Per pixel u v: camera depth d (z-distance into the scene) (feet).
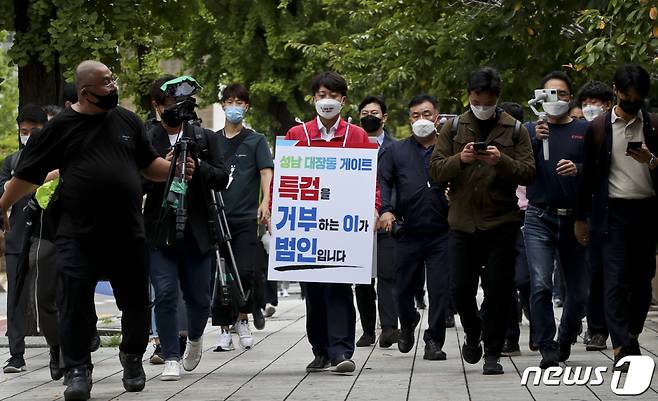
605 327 35.86
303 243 30.73
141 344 27.71
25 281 32.55
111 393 27.76
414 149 34.94
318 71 99.60
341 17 99.66
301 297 69.67
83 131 26.27
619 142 29.37
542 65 51.29
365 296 38.91
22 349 33.40
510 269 29.50
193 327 30.81
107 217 26.35
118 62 45.88
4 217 26.45
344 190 30.78
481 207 29.30
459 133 29.48
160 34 51.75
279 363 34.19
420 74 60.13
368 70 71.00
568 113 31.12
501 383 28.32
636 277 30.01
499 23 50.88
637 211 29.40
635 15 34.47
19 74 46.75
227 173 29.96
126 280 27.04
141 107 68.18
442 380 29.19
